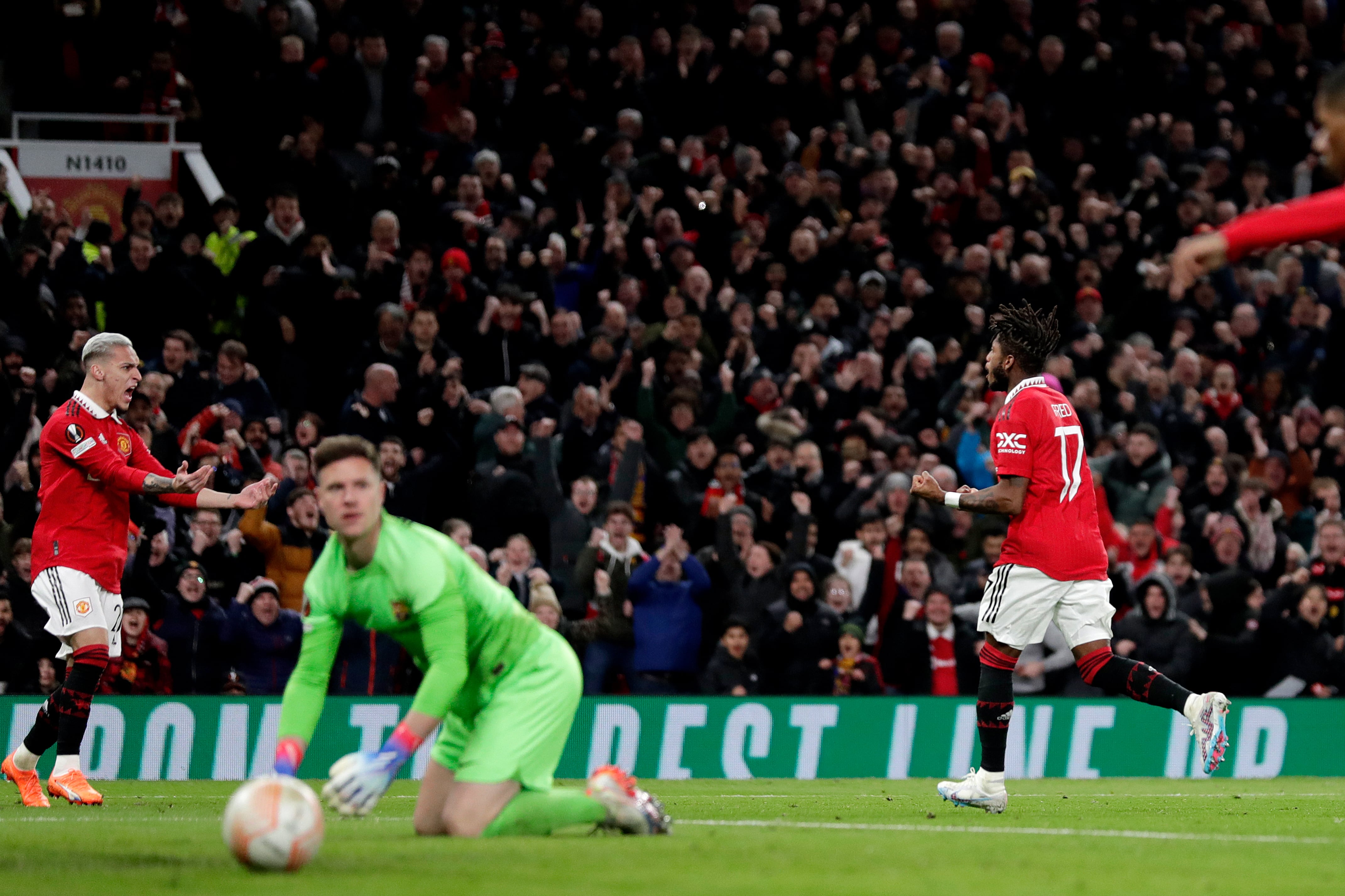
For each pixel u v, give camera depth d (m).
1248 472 49.94
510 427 41.91
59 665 36.12
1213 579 42.72
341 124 56.12
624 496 42.41
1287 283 59.94
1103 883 14.96
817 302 53.19
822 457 47.72
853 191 62.06
